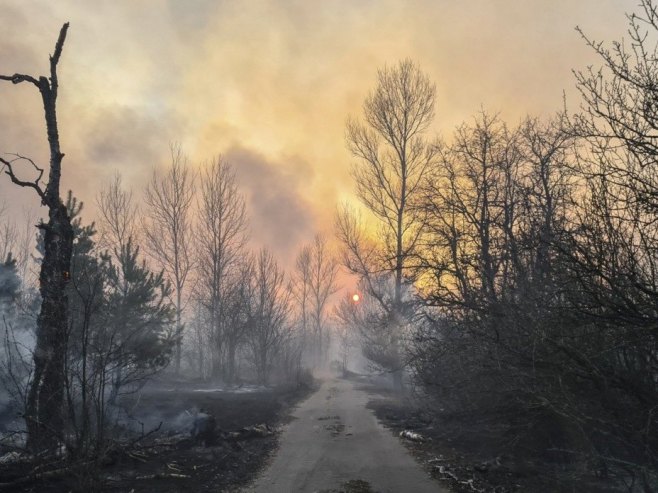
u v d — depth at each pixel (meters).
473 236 11.33
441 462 8.27
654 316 4.81
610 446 6.44
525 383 6.73
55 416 7.37
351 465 8.20
